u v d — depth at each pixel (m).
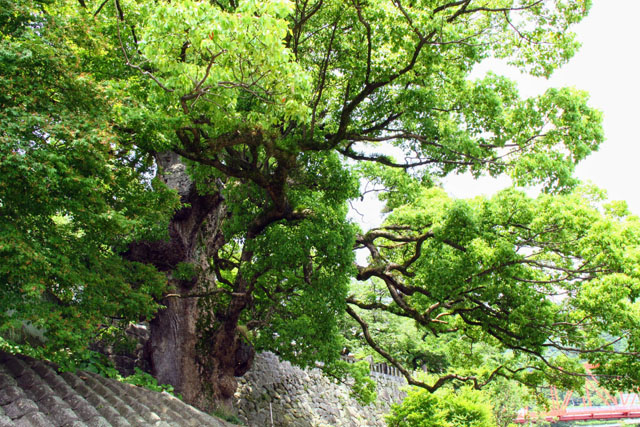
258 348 15.10
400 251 19.34
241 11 7.91
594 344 14.53
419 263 16.22
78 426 7.28
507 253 12.40
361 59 11.95
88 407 7.97
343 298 14.27
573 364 17.34
